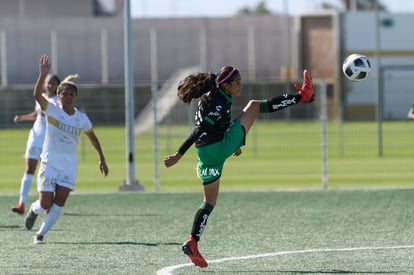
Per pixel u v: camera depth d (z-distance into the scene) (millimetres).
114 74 96938
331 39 92688
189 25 98000
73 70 97188
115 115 50969
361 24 90688
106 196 30812
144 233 22484
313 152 55250
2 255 19203
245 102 55875
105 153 55875
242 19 98312
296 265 17781
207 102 17141
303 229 22891
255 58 98438
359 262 18016
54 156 21047
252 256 18891
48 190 21047
